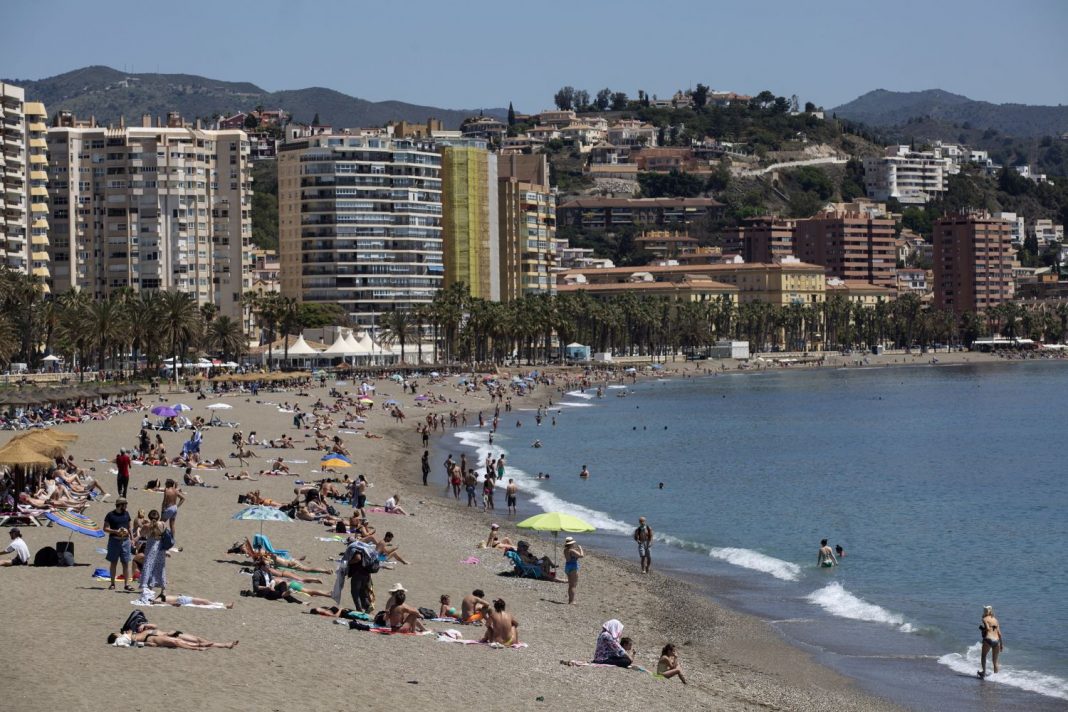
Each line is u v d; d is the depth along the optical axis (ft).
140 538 152.15
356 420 507.30
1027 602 193.26
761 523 276.62
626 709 115.24
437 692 111.65
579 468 392.88
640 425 579.07
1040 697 140.05
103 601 134.00
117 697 98.58
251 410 514.27
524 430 546.67
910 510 301.02
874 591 200.75
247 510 171.53
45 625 121.19
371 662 119.65
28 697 97.30
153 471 285.64
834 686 140.67
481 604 148.46
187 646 116.47
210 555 173.58
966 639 167.53
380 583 173.88
